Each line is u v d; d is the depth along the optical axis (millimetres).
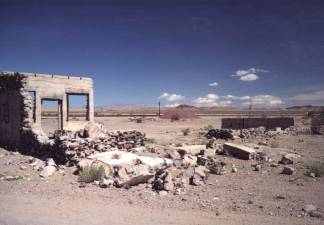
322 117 32938
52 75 26531
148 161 15508
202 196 11414
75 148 16922
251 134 27469
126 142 19516
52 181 13781
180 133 35031
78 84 28562
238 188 12445
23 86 22328
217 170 14836
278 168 15688
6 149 23312
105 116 93688
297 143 23766
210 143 20828
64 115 27453
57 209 9961
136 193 11805
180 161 15961
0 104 25609
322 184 12984
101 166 14344
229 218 9055
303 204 10406
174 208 10047
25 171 15602
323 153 19641
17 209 10008
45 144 18828
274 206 10188
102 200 10961
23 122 22156
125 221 8797
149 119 70625
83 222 8719
